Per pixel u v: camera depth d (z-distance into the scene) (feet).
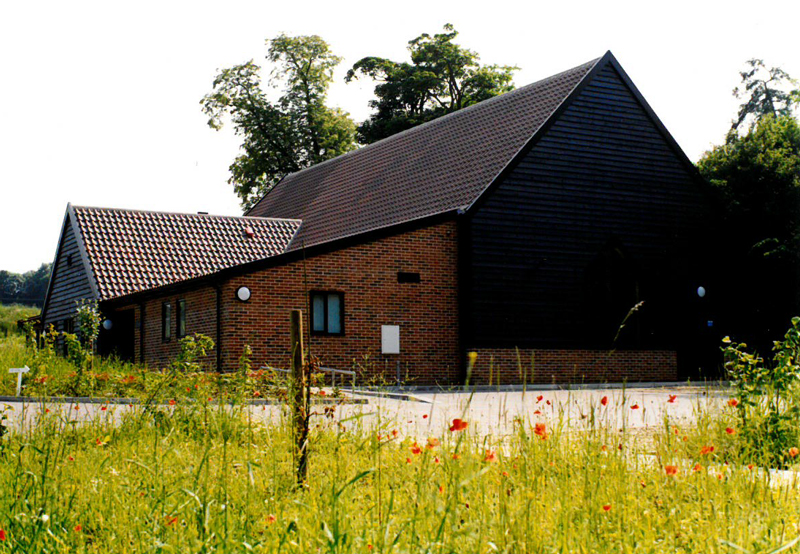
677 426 31.58
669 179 95.66
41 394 38.88
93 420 34.53
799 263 99.66
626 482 21.91
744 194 105.70
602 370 89.76
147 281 98.12
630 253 92.53
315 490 22.39
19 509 19.80
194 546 16.71
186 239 105.09
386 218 97.09
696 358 95.91
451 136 104.37
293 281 78.48
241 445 30.99
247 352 43.04
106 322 95.91
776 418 30.07
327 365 79.00
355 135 174.29
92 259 98.32
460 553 15.67
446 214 84.84
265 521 18.75
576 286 89.61
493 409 49.55
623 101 94.07
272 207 129.59
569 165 90.48
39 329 122.01
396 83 177.88
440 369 83.87
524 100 98.12
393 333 82.07
